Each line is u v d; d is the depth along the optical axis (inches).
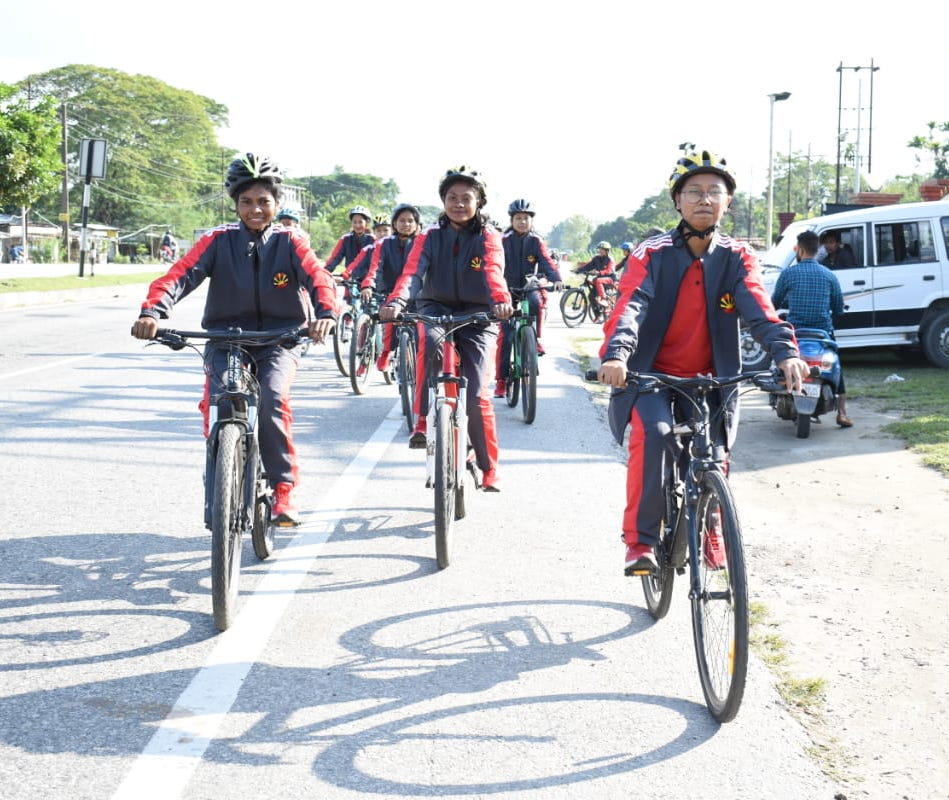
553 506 252.4
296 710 140.9
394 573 199.0
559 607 183.0
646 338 163.3
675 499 161.3
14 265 1987.0
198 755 128.3
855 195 952.9
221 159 4456.2
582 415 387.2
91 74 3858.3
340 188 6633.9
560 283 380.2
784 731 138.6
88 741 131.1
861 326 524.7
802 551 226.1
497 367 394.0
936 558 220.5
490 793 121.2
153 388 430.3
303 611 177.8
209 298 201.5
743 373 149.6
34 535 218.2
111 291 1197.1
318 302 190.2
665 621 177.3
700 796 121.8
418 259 231.6
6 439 314.2
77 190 3673.7
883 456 326.3
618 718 140.8
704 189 157.5
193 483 267.1
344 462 295.0
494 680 151.9
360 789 121.5
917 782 128.3
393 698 145.2
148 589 187.5
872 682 158.2
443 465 197.8
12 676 149.6
